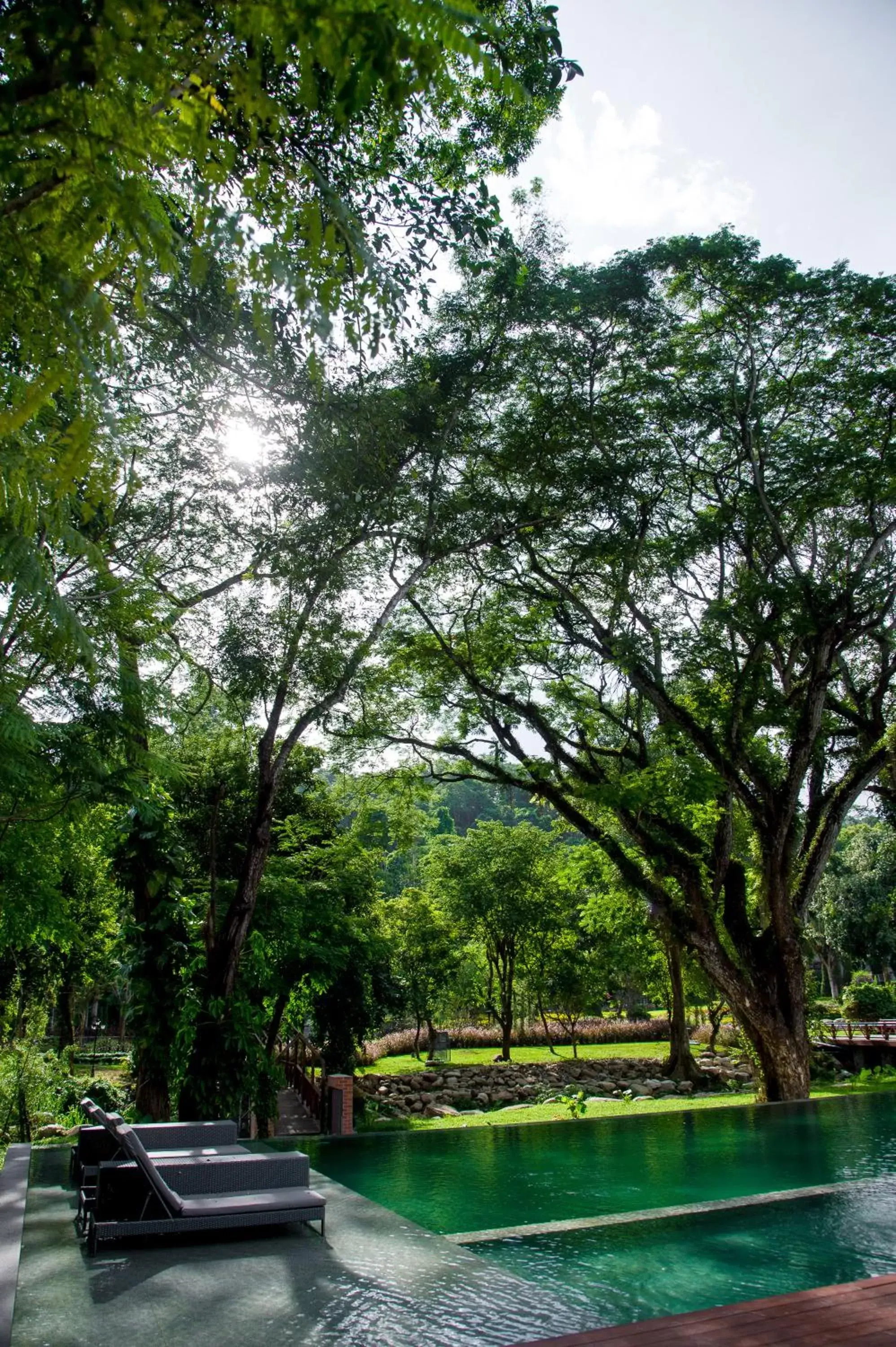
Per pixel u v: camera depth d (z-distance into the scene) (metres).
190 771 12.70
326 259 2.65
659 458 16.05
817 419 17.08
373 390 11.36
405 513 13.17
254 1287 4.48
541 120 9.10
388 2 1.92
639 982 33.09
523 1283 4.62
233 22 2.04
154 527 11.62
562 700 18.67
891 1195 7.24
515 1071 27.03
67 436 3.05
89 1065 28.31
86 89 2.26
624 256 14.88
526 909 30.41
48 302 2.60
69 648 5.27
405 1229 5.74
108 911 17.05
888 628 18.33
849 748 20.42
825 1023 35.22
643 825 17.84
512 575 17.16
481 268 12.81
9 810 6.77
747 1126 12.14
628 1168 9.03
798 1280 4.93
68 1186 6.91
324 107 3.34
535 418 15.14
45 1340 3.76
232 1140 7.07
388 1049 38.75
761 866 18.50
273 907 14.84
